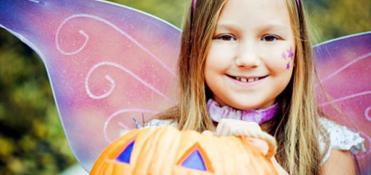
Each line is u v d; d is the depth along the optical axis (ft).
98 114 8.32
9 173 14.71
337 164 7.52
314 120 7.52
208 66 7.14
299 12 7.41
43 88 15.17
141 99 8.38
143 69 8.39
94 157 8.30
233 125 6.16
